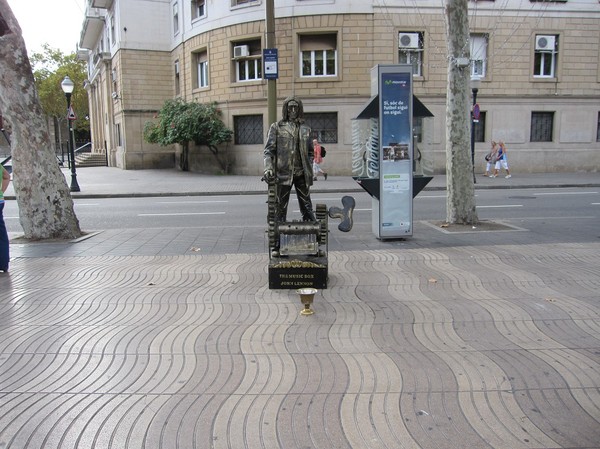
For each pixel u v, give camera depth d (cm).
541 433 309
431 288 603
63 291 610
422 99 2480
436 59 2459
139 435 311
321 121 2495
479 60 2511
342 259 751
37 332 480
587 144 2638
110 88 3666
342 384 371
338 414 331
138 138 3209
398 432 311
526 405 340
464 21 991
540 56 2573
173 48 3125
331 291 594
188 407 343
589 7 2533
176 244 914
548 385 367
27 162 945
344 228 654
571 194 1781
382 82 871
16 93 919
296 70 2464
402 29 2422
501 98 2541
